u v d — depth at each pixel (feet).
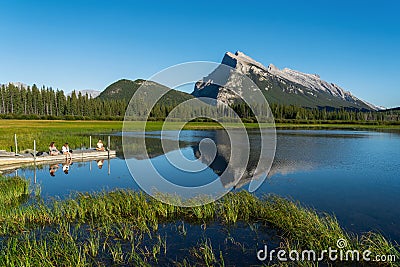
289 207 33.71
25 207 34.55
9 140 96.53
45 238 26.43
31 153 73.46
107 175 57.67
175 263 23.71
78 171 61.52
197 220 32.55
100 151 80.94
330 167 68.59
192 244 27.04
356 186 50.11
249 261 24.11
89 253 25.00
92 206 33.99
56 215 32.45
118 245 26.37
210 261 23.91
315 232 27.43
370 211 37.27
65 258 23.09
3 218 30.83
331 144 120.88
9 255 22.56
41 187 48.21
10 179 46.96
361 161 77.61
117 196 37.24
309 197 43.37
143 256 24.70
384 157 85.10
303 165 70.79
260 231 29.78
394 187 49.65
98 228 29.73
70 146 94.48
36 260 22.20
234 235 28.94
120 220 31.60
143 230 29.60
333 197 43.39
